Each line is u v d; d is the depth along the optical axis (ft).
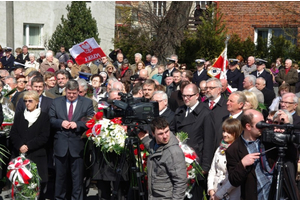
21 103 23.88
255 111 15.28
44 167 22.25
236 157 15.40
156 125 15.88
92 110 22.68
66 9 75.72
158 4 74.64
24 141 21.85
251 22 77.46
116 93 23.47
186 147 18.99
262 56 70.79
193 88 20.93
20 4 77.77
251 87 29.60
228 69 43.29
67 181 22.53
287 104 22.00
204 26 67.41
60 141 21.79
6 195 23.66
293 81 52.08
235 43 69.62
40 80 23.68
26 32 79.36
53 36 75.00
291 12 73.61
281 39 70.44
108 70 46.80
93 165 20.77
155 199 16.26
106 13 83.30
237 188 16.56
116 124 19.85
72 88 21.97
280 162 14.12
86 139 22.03
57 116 22.20
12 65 60.80
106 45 83.66
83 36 74.54
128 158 18.99
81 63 42.88
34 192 21.08
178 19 68.18
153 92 22.99
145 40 69.82
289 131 14.08
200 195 19.65
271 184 14.61
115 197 17.62
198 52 66.33
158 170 16.16
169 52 68.74
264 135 14.10
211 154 20.13
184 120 21.01
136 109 17.28
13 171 20.75
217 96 22.99
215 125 22.26
